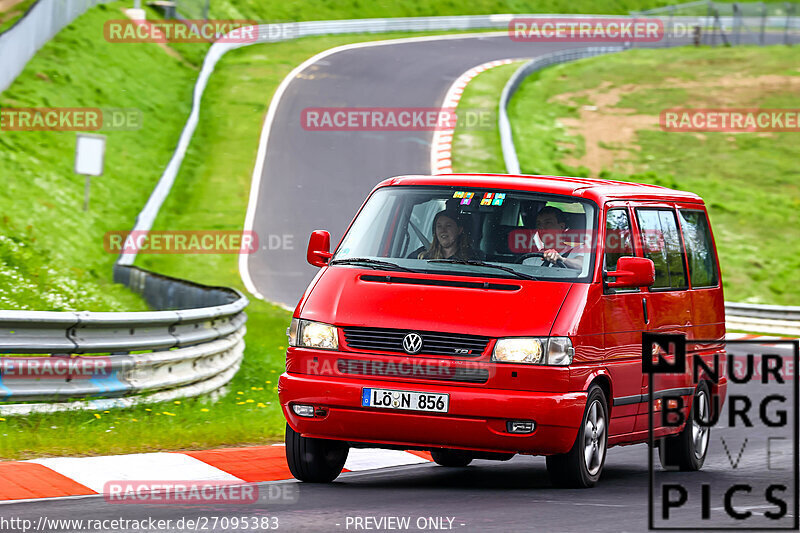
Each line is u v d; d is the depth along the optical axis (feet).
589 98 573.33
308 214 361.51
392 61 592.60
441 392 89.76
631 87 598.75
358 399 91.35
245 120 454.81
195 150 411.13
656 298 107.04
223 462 102.78
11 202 285.23
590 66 641.81
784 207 456.86
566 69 629.10
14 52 377.09
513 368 89.61
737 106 572.10
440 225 99.30
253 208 361.30
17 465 94.38
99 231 305.73
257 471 100.58
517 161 437.17
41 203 295.89
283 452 109.40
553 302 92.58
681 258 114.93
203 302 191.93
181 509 80.12
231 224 344.49
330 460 97.66
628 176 476.13
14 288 189.26
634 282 96.84
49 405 115.75
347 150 430.20
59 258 255.50
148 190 362.94
